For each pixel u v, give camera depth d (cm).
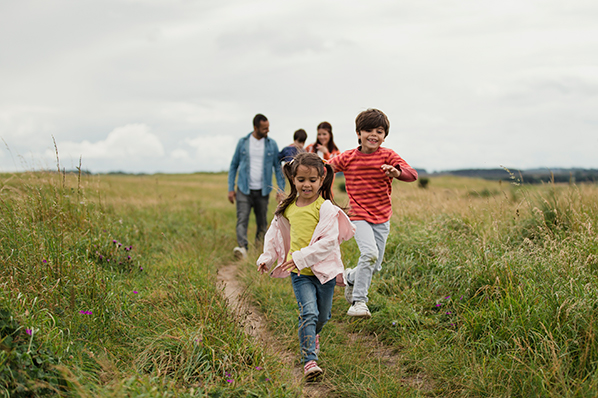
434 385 290
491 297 361
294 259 306
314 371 294
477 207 574
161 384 242
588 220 428
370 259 378
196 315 337
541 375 257
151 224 734
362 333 389
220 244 768
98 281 357
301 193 327
